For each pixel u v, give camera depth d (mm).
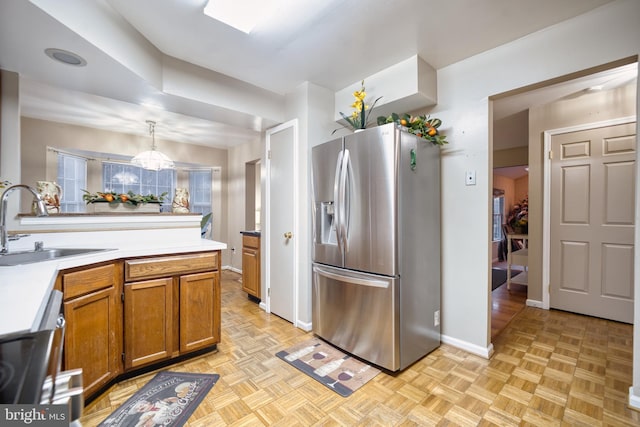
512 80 1969
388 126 1865
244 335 2492
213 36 1899
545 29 1828
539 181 3238
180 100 2303
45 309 780
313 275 2453
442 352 2168
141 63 1879
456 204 2246
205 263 2082
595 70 1700
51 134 3672
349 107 2684
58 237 1907
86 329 1521
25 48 1523
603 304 2840
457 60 2225
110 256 1659
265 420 1456
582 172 2953
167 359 1921
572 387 1710
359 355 2021
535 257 3264
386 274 1874
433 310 2191
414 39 1939
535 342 2328
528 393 1659
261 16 1676
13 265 1278
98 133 4055
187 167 5121
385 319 1871
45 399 452
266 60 2219
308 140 2596
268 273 3086
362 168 2010
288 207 2809
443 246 2318
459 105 2234
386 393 1675
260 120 2836
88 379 1529
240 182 5066
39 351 504
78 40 1449
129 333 1763
